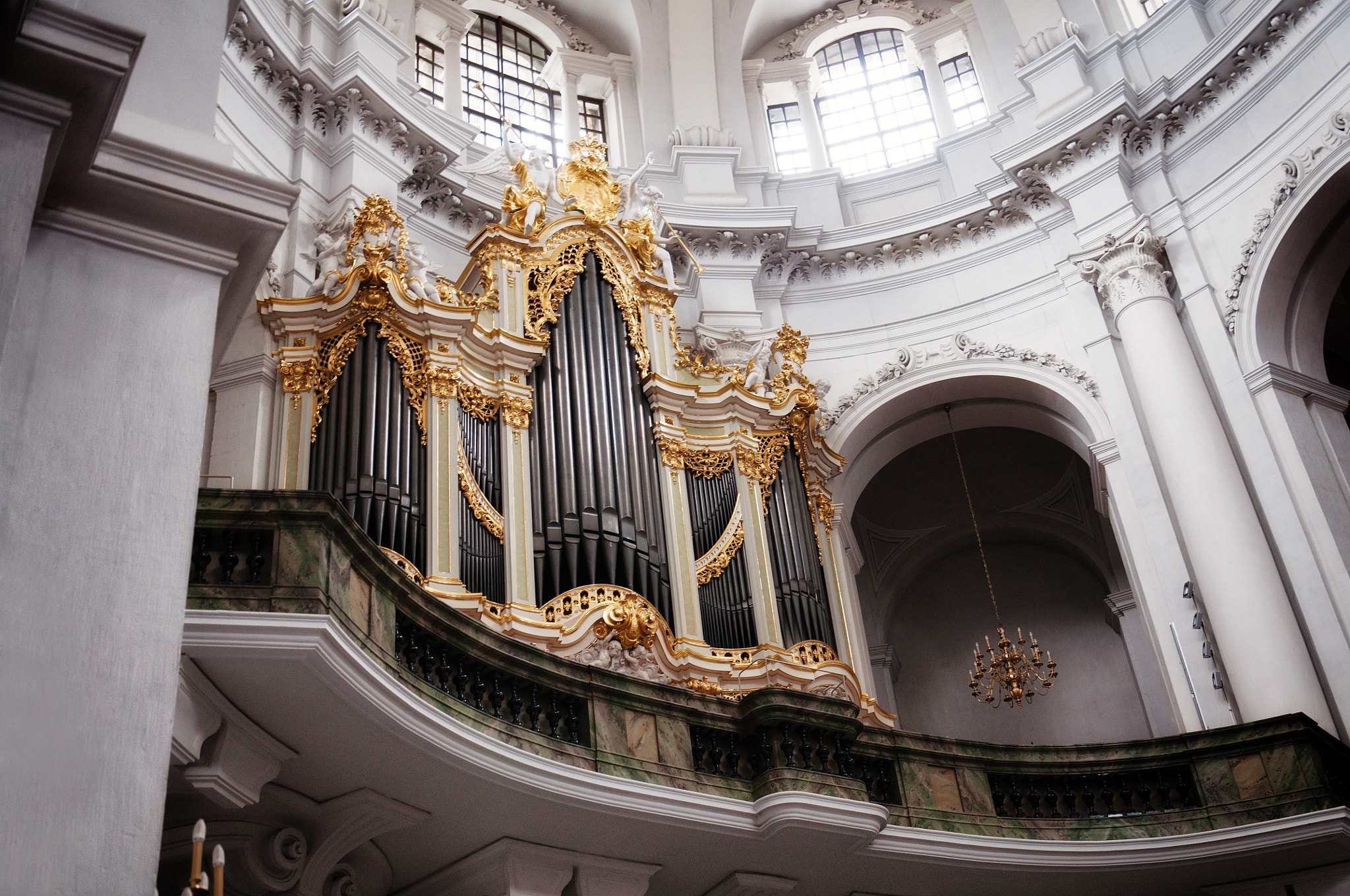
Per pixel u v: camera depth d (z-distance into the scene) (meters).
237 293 5.38
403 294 11.15
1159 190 14.66
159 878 8.19
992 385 15.25
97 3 5.22
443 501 10.39
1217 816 11.04
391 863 9.32
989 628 18.52
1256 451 13.02
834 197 16.78
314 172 12.91
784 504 12.77
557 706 9.12
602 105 17.80
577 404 11.84
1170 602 12.88
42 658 4.02
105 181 4.87
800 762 9.85
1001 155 15.26
